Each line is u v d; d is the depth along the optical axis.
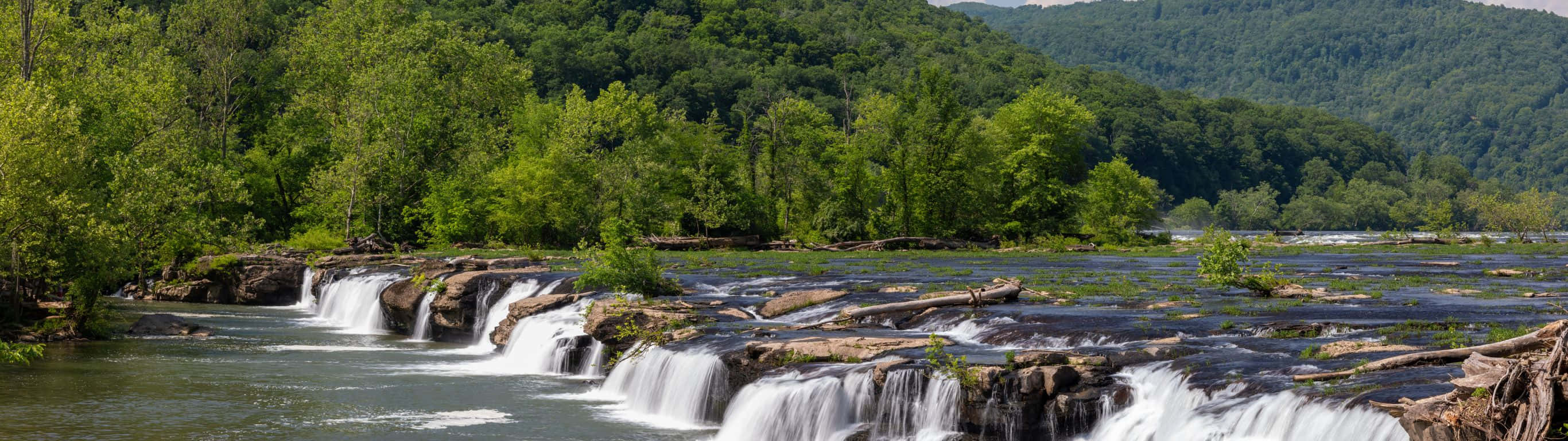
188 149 75.94
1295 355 22.53
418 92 97.00
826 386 23.45
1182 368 21.25
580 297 40.38
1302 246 89.06
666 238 87.81
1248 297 35.72
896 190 97.44
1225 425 18.39
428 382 33.44
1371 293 36.22
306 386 32.59
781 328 30.84
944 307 33.53
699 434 25.86
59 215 39.88
